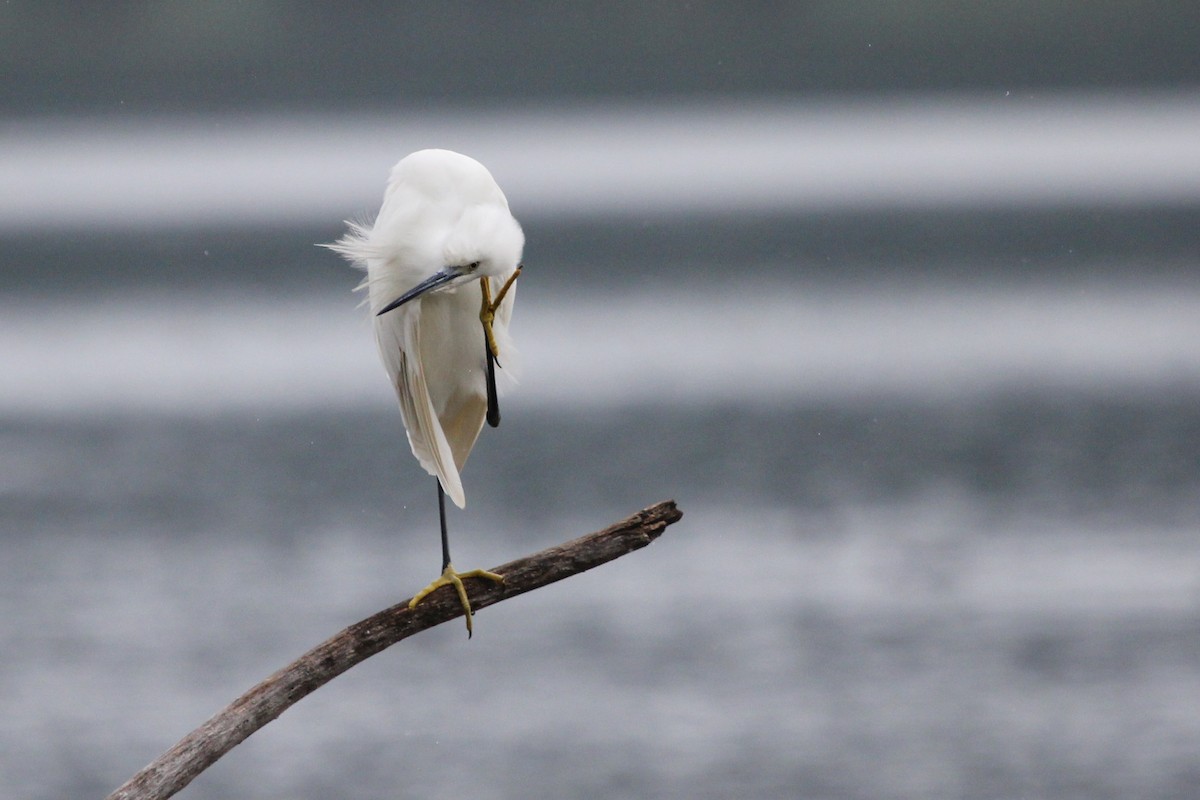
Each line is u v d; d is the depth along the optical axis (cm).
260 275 5853
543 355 3600
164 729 1327
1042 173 13512
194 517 2059
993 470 2262
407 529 1980
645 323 4103
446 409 681
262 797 1204
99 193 14988
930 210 9269
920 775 1223
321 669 527
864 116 19438
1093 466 2266
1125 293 4484
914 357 3466
